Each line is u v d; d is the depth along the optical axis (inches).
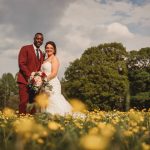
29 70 421.4
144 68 2395.4
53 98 370.3
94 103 2161.7
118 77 2181.3
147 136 137.2
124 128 184.7
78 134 149.2
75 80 2196.1
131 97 2330.2
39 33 417.7
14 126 155.3
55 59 386.0
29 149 101.4
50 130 154.2
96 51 2290.8
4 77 3309.5
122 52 2294.5
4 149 106.3
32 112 378.3
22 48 425.7
